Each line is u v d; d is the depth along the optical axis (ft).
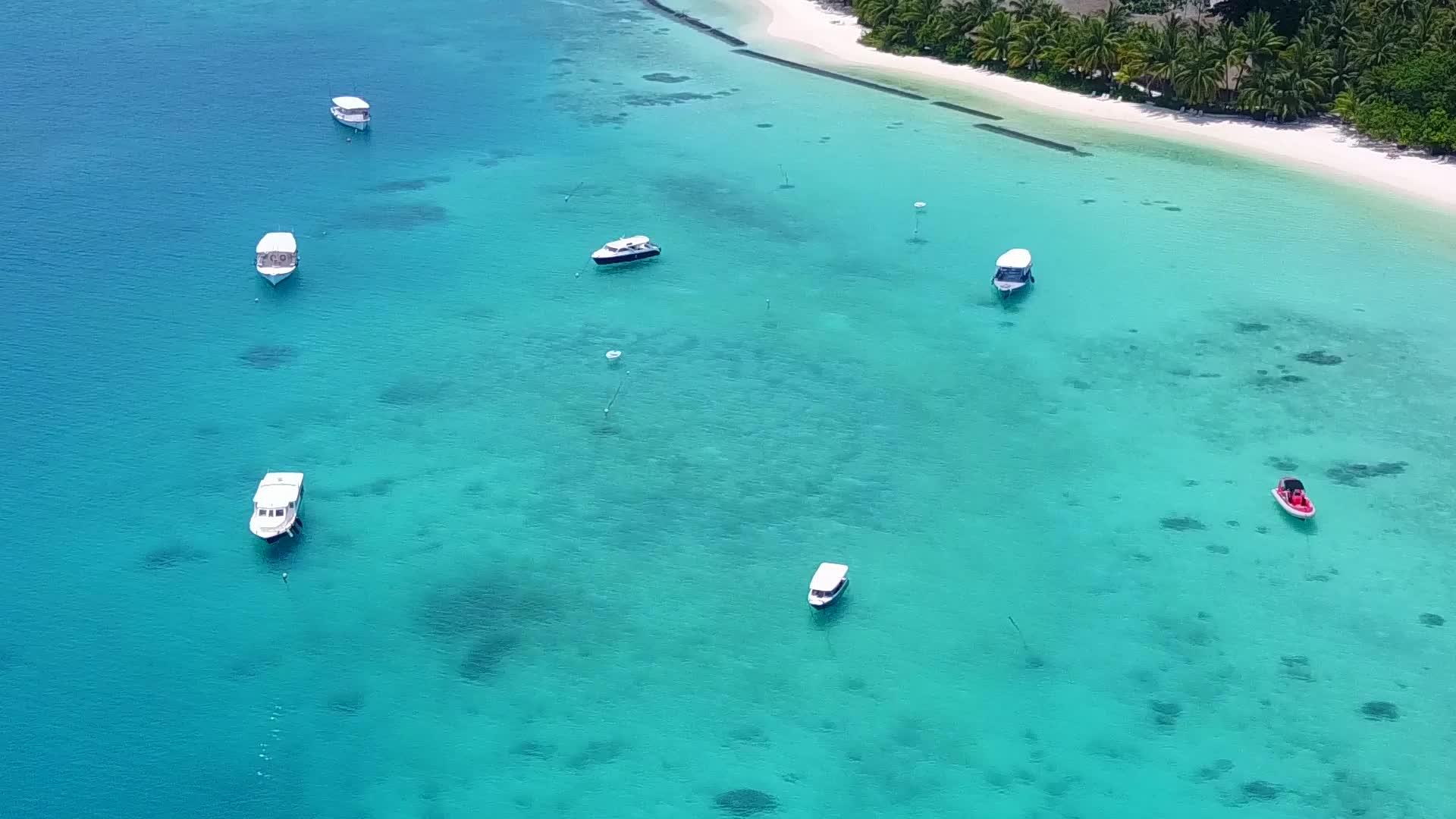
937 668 226.38
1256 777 207.00
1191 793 204.03
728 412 292.61
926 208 386.32
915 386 303.27
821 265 354.74
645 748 210.38
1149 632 234.38
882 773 207.00
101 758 204.74
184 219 367.86
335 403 290.76
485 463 273.54
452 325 322.75
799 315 330.95
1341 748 212.23
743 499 265.54
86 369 298.76
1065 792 204.23
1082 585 244.83
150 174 395.34
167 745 207.41
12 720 210.18
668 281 345.92
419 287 338.54
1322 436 285.43
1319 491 268.41
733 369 308.19
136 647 224.94
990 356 314.76
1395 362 310.04
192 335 313.32
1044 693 221.87
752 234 370.94
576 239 364.58
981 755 210.38
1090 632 234.58
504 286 340.59
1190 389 301.84
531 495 264.52
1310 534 257.34
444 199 385.70
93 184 386.93
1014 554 252.62
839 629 233.96
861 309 334.03
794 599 240.32
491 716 214.90
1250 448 282.15
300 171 400.67
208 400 289.74
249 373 299.99
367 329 319.06
